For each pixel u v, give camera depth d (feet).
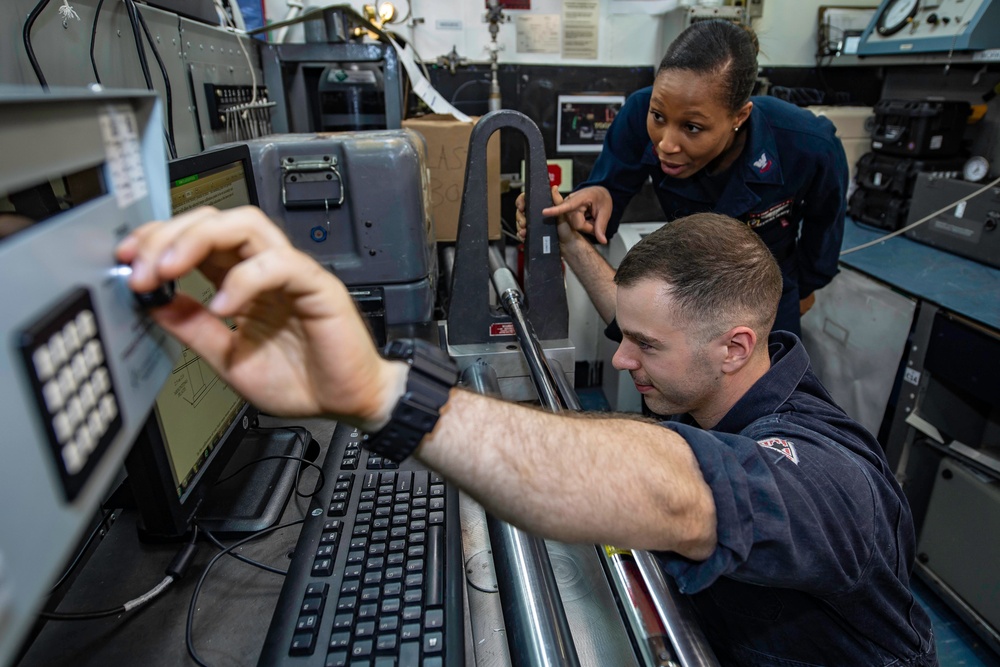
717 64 3.92
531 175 4.03
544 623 1.94
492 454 1.65
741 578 2.00
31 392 0.87
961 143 7.28
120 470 2.67
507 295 3.93
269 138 4.08
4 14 2.31
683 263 2.40
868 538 2.09
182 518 2.30
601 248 7.69
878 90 8.54
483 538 2.64
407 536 2.35
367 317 4.19
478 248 4.05
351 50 5.19
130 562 2.49
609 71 7.73
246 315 1.44
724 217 2.61
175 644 2.11
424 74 6.99
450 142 5.78
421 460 1.66
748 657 2.60
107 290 1.13
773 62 8.22
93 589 2.35
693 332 2.43
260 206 3.85
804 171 5.00
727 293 2.37
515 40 7.47
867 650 2.34
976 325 5.14
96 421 1.05
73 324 0.98
